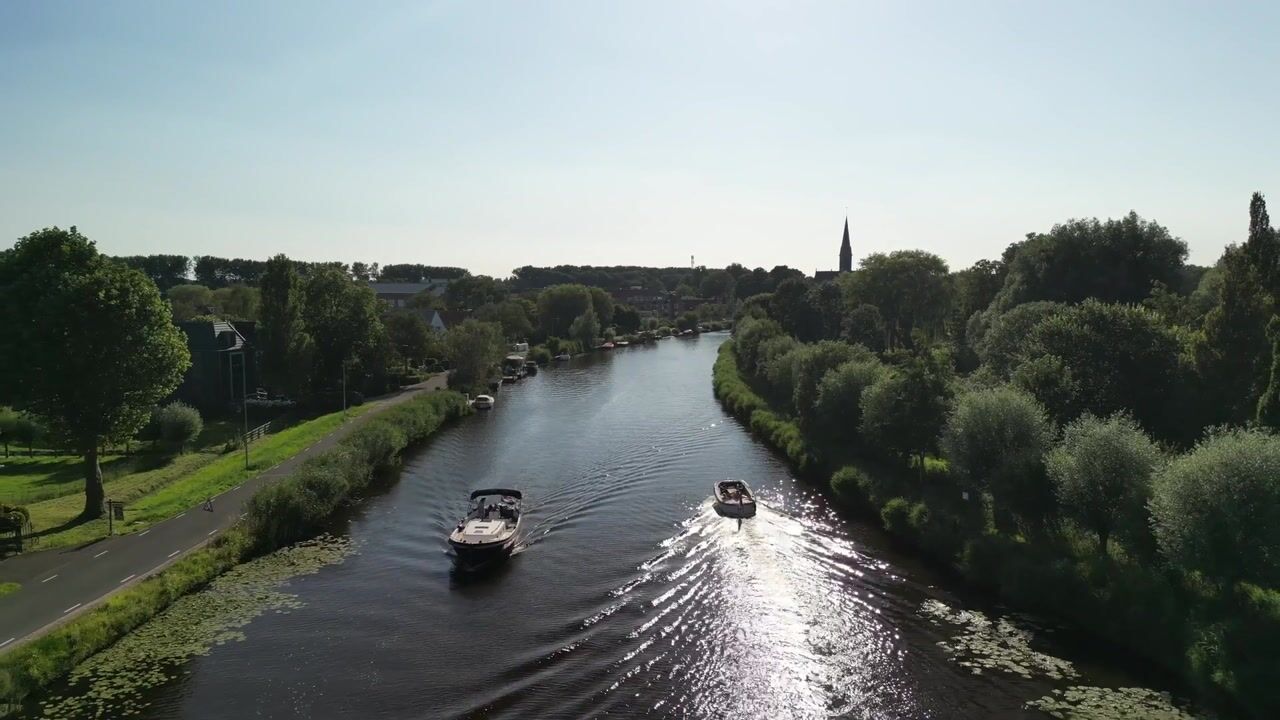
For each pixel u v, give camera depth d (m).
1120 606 29.02
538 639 30.69
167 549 36.84
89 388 39.59
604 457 60.62
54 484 48.47
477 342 97.06
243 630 31.30
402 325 104.88
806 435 60.66
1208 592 27.81
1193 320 60.28
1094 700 25.48
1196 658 25.33
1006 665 27.95
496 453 62.56
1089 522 32.94
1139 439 32.56
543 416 80.06
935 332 120.94
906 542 40.94
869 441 51.16
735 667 28.39
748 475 55.09
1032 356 52.09
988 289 106.81
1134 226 75.69
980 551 35.38
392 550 40.56
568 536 42.72
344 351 86.25
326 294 90.06
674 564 38.50
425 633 31.16
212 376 76.44
